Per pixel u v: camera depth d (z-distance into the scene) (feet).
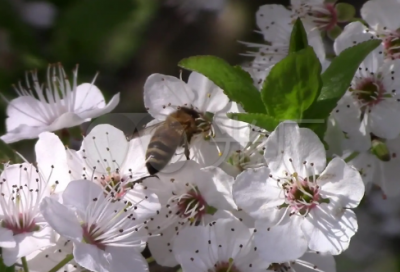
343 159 0.82
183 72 0.88
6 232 0.78
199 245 0.79
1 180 0.79
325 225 0.78
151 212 0.79
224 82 0.80
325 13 0.89
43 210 0.76
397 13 0.85
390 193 0.88
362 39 0.84
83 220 0.78
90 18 1.00
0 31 1.00
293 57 0.78
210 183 0.80
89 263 0.76
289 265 0.81
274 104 0.79
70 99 0.90
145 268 0.78
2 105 0.97
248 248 0.79
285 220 0.78
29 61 1.00
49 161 0.80
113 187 0.79
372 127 0.84
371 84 0.84
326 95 0.79
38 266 0.78
